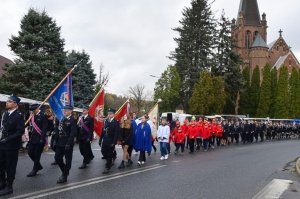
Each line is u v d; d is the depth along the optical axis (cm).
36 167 1144
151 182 1105
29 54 3356
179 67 5678
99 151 1984
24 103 2092
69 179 1095
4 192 866
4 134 901
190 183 1117
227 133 3142
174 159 1802
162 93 5812
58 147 1045
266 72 7294
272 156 2127
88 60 4825
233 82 5725
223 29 5712
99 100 1612
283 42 9531
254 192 1020
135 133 1534
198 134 2434
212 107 5356
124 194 915
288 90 7431
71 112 1067
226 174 1340
